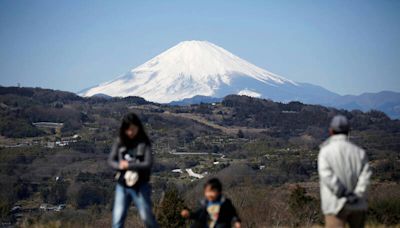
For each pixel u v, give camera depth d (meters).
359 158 14.48
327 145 14.63
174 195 37.25
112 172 90.62
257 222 37.84
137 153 16.19
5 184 79.69
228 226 15.47
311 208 37.84
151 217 16.17
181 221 36.41
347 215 14.47
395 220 33.31
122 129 16.25
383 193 39.44
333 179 14.10
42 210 68.69
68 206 72.25
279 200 42.69
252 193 43.88
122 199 16.22
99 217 44.62
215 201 15.55
